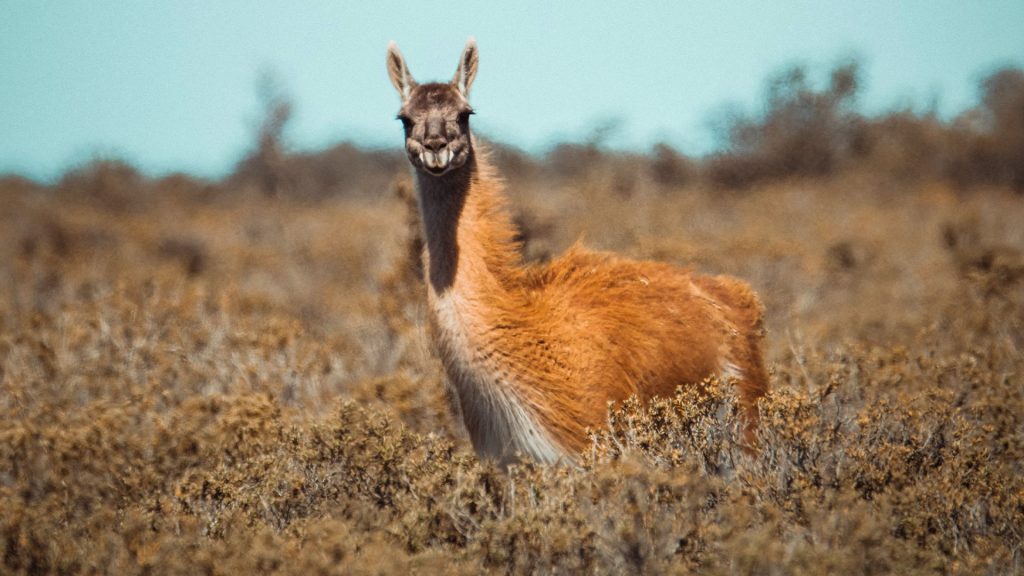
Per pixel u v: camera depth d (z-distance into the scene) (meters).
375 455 21.12
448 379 22.73
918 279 50.72
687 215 76.75
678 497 17.61
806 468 20.00
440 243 21.91
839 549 16.00
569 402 21.06
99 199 121.19
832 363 26.28
